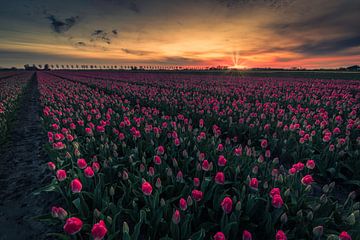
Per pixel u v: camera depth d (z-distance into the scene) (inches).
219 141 204.2
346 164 182.5
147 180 150.7
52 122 307.1
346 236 81.6
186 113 384.5
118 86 840.3
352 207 119.4
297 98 486.6
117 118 311.4
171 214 118.9
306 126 243.9
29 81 1653.5
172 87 843.4
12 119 458.3
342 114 381.1
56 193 179.2
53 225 145.1
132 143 227.6
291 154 221.0
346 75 1775.3
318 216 123.0
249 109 387.5
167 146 217.3
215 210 125.9
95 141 224.4
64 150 198.5
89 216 122.6
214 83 1008.9
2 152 280.2
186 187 133.1
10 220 150.9
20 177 213.9
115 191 159.9
